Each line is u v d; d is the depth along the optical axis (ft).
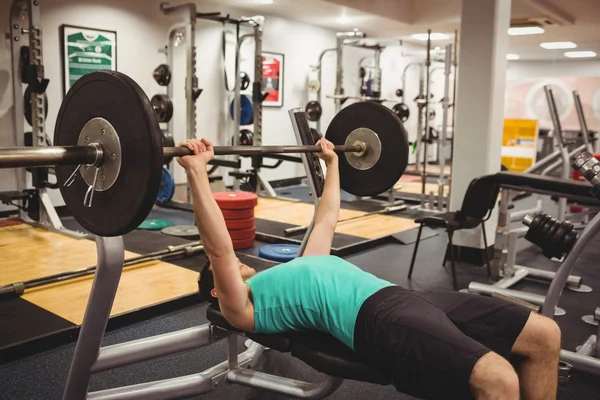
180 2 19.94
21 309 8.94
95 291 5.30
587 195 9.31
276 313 4.90
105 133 4.14
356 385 7.29
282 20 23.70
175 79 20.22
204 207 4.58
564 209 16.46
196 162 4.58
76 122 4.37
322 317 4.75
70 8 16.99
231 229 13.41
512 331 4.80
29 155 3.84
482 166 12.75
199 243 12.88
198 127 21.24
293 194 22.91
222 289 4.76
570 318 9.89
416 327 4.29
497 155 13.15
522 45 32.50
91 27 17.57
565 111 31.83
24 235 13.83
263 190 22.29
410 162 33.81
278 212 17.95
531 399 4.83
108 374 7.28
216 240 4.63
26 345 7.69
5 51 15.85
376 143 7.02
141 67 19.16
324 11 22.36
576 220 18.39
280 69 23.94
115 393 5.92
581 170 7.75
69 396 5.72
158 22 19.47
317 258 5.11
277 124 24.26
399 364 4.35
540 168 19.22
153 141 3.83
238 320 4.89
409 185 25.89
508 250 11.78
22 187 15.08
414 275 12.26
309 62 25.55
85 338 5.46
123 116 3.97
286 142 24.88
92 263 11.46
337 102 23.61
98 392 5.91
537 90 32.35
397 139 6.84
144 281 10.58
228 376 6.40
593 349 8.30
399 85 32.14
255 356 7.20
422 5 25.04
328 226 5.98
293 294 4.84
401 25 25.67
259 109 19.80
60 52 16.97
